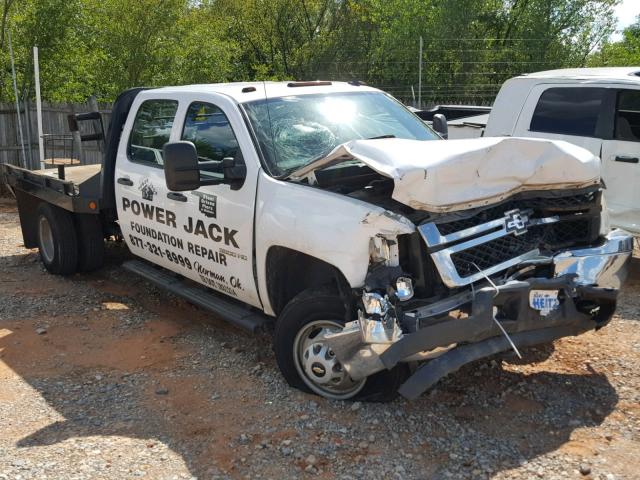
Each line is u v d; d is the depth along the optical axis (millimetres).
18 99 14664
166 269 6496
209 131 5242
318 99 5375
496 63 24312
